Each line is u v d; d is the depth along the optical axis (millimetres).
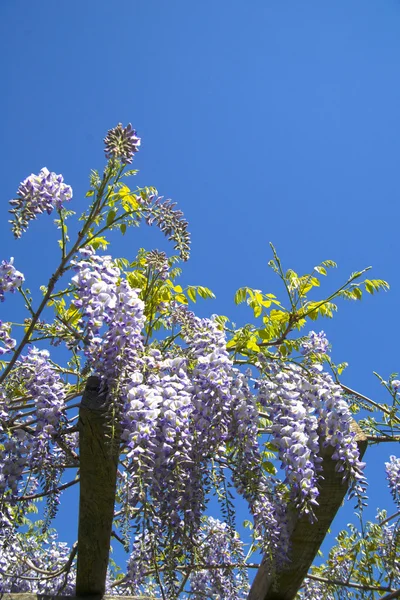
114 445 2227
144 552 2137
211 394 2471
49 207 2496
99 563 2562
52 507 2746
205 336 2713
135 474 2115
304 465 2363
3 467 2625
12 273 2605
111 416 2174
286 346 3609
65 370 3348
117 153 2514
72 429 2680
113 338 2352
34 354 2936
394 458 3672
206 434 2422
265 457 3619
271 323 3699
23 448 2672
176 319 3002
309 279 3729
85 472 2295
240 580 3672
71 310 3238
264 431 2730
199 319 2930
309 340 3578
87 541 2504
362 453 2572
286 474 2385
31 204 2463
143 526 2066
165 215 2750
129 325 2393
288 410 2561
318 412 2586
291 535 2521
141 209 2740
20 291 2607
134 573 2510
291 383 2684
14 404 2947
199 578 3723
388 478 3621
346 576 4105
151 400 2270
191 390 2494
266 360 2791
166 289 3559
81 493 2379
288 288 3717
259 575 2811
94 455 2242
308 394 2629
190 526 2232
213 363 2557
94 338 2375
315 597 4156
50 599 2602
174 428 2291
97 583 2637
